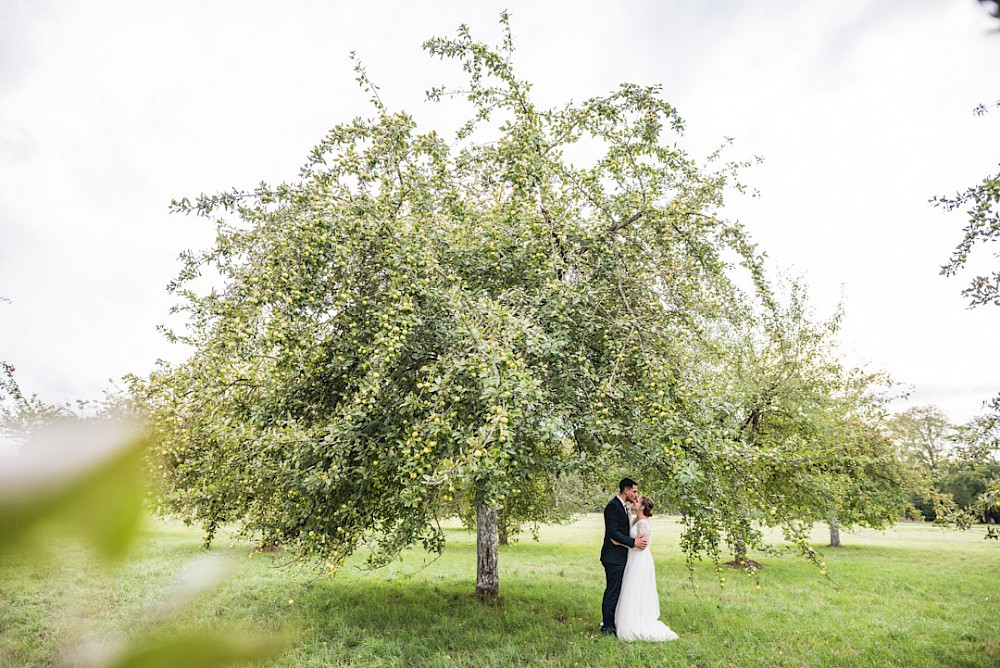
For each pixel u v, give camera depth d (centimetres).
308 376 679
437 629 747
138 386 587
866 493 1186
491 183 859
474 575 1182
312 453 643
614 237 762
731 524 667
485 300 631
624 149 768
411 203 751
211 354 666
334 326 697
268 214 721
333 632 732
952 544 2202
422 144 723
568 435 720
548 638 708
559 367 695
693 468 608
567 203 781
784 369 1256
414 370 700
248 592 919
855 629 761
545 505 1116
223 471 688
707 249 765
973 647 684
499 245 735
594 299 728
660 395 629
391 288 646
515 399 558
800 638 716
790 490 929
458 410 616
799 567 1441
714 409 751
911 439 1345
